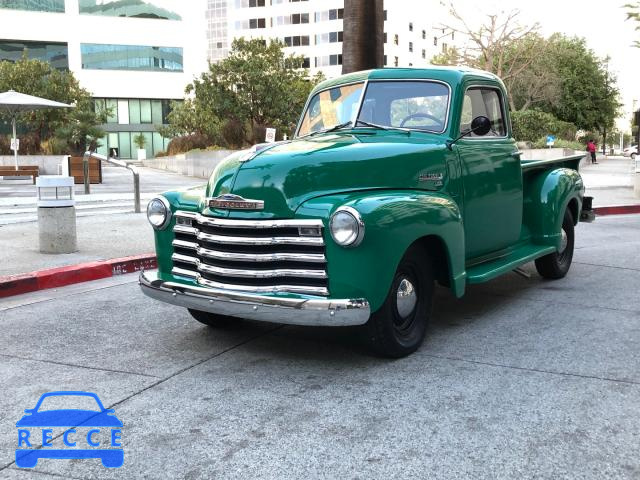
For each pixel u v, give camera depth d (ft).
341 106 17.62
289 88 85.15
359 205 12.66
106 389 12.78
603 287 22.06
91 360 14.58
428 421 11.12
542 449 10.04
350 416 11.37
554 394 12.31
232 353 15.07
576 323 17.46
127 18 177.78
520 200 19.51
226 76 83.66
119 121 181.47
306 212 12.90
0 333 16.76
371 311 13.03
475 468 9.45
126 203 49.08
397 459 9.75
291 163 13.34
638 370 13.66
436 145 15.70
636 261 26.94
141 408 11.83
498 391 12.48
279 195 13.07
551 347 15.31
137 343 15.89
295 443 10.33
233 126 82.84
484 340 15.96
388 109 16.98
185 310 19.25
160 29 181.57
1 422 11.28
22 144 100.83
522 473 9.30
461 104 16.65
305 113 18.48
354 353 14.98
